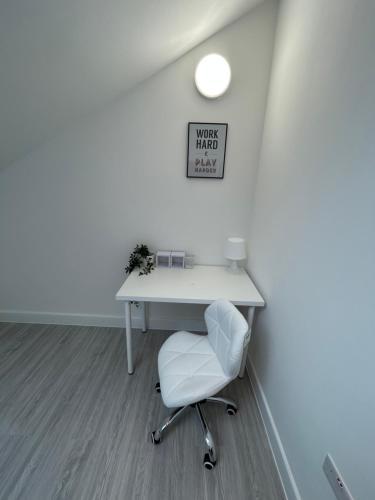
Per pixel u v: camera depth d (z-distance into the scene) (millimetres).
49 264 2186
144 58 1417
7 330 2258
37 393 1633
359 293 734
